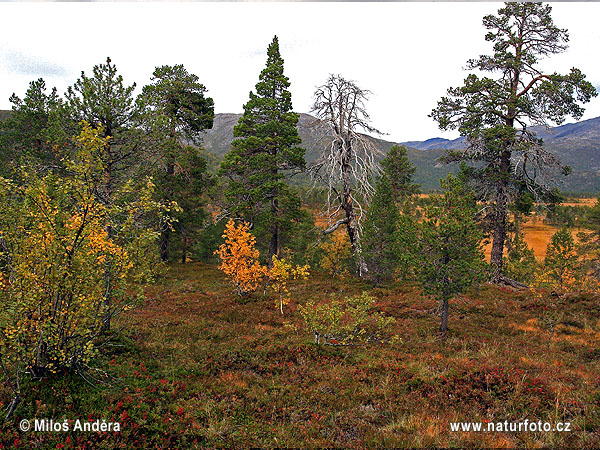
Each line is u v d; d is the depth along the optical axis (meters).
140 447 6.11
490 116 20.83
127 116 17.81
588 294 17.81
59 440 5.90
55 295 6.98
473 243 13.69
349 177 24.41
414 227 14.72
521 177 21.19
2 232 6.71
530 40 20.39
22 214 7.04
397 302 18.92
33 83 27.28
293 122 24.78
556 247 35.09
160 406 7.30
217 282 24.42
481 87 19.92
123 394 7.58
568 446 6.13
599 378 9.05
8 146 26.61
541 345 12.53
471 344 12.79
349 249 33.94
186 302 18.67
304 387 8.98
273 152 25.36
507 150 20.27
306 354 11.20
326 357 11.07
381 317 13.02
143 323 14.03
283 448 6.42
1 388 6.95
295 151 24.80
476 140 20.44
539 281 29.12
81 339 7.48
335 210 25.41
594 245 31.36
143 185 9.80
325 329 12.43
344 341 12.30
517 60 19.72
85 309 7.07
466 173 21.95
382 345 12.72
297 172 26.06
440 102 21.58
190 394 8.29
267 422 7.32
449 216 13.90
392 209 26.12
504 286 21.56
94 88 17.06
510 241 23.12
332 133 23.98
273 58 25.98
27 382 7.16
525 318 15.92
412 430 6.89
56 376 7.61
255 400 8.24
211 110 29.95
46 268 6.71
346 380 9.31
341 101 23.11
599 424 6.69
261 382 9.21
